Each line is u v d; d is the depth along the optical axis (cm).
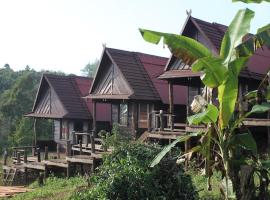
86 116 2761
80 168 1956
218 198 1027
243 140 853
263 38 814
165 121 2217
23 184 2117
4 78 5341
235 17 866
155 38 873
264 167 846
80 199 898
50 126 3612
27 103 3959
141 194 859
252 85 1898
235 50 820
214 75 798
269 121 1386
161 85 2322
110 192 848
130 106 2470
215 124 847
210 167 889
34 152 2450
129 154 912
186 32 1920
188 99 2159
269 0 836
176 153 954
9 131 3747
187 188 923
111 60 2303
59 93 2816
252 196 854
